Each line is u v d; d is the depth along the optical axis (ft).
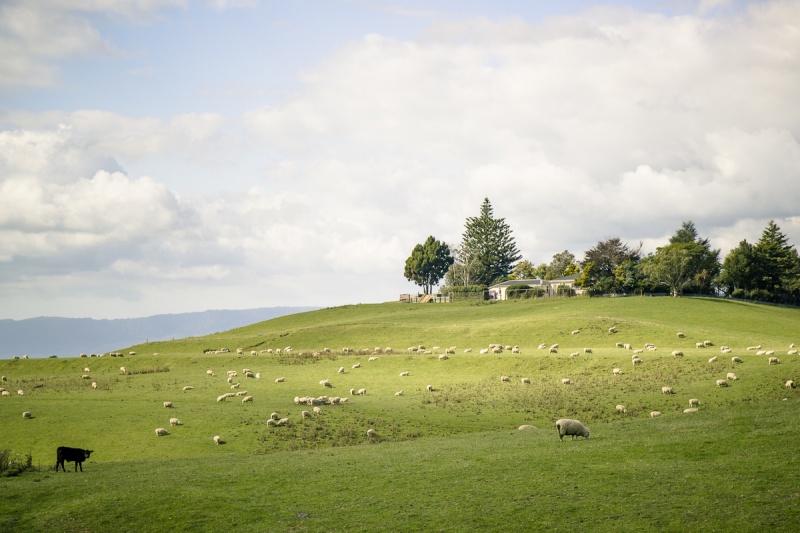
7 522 95.50
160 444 174.19
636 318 401.08
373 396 238.27
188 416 200.85
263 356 350.64
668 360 252.21
